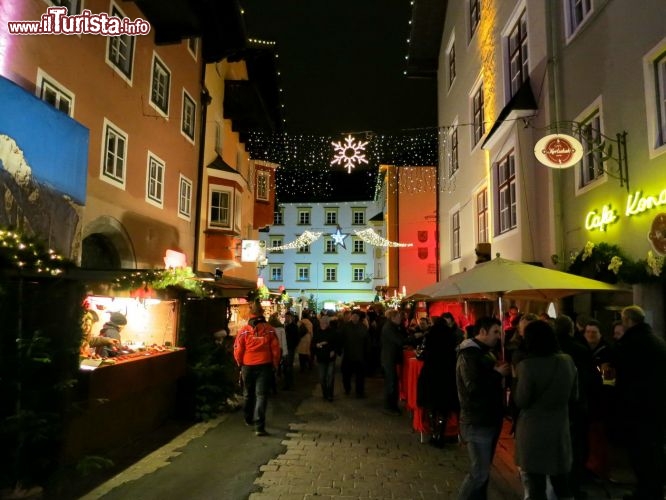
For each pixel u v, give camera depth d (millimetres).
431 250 32125
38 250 5031
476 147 14758
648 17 6996
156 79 13383
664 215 6422
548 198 9781
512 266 6859
